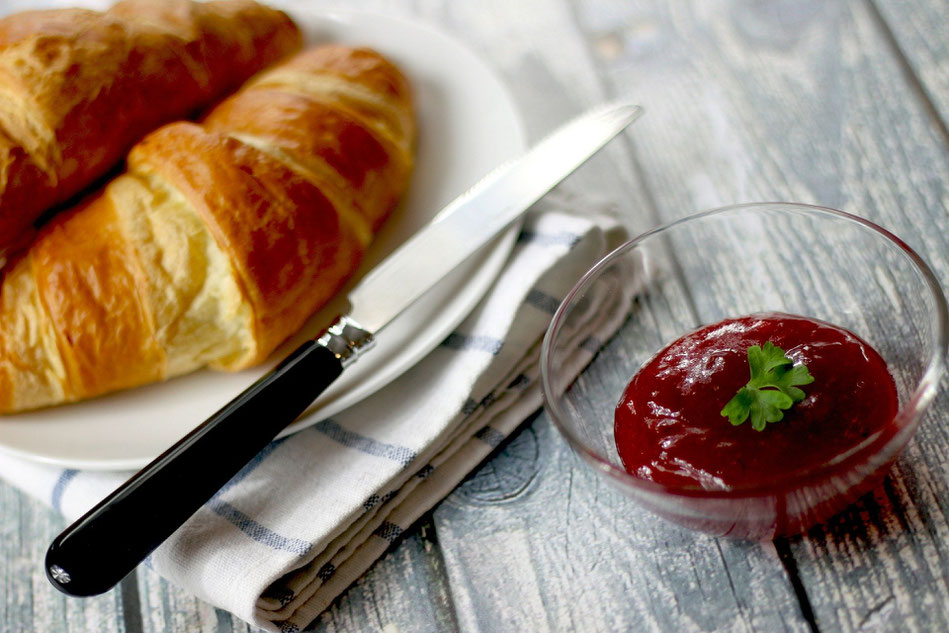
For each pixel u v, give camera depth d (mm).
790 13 699
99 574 527
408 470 569
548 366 542
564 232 608
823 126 651
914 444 545
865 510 538
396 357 582
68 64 628
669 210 641
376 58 662
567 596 548
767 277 595
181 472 542
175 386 600
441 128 665
